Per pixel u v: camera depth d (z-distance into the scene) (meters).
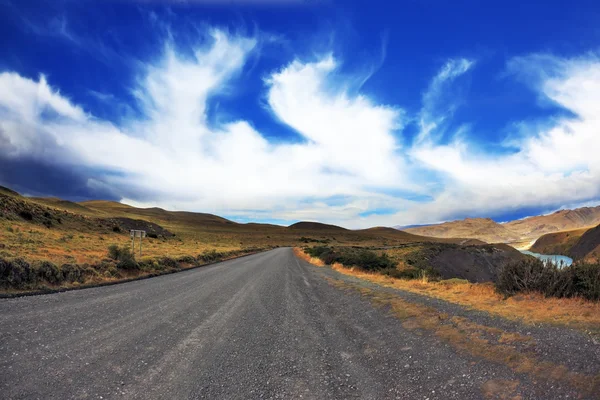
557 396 3.76
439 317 7.62
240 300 11.70
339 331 7.57
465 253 73.69
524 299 9.23
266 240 133.12
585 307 7.74
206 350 6.01
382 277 20.09
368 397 4.16
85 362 5.12
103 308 9.44
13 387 4.14
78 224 50.22
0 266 11.77
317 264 34.66
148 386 4.36
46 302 10.03
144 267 20.88
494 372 4.55
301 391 4.36
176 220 198.38
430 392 4.18
